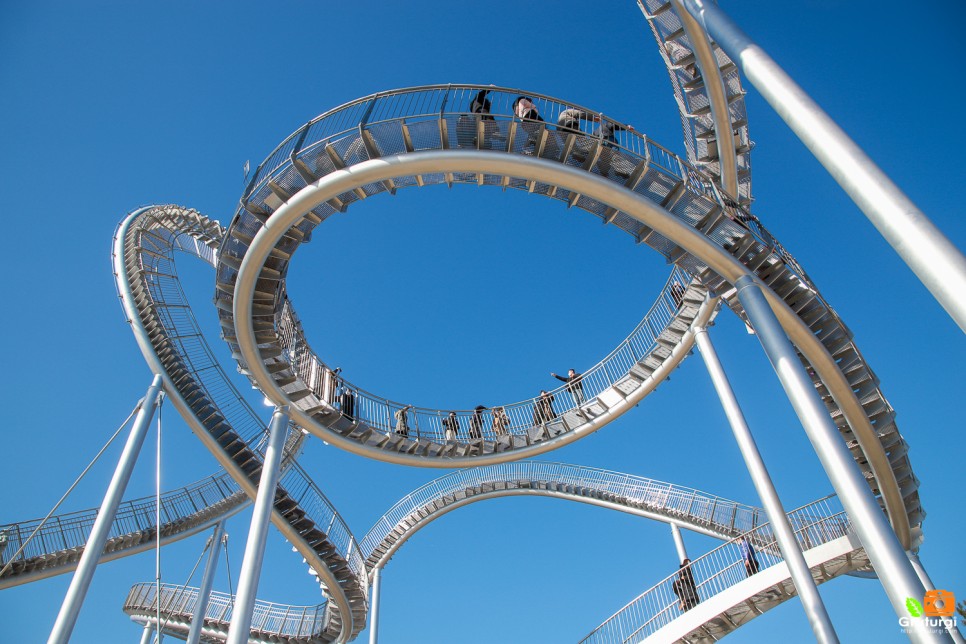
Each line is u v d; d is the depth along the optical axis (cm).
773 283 1134
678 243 1094
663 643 1432
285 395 1463
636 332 1617
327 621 1970
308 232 1266
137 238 1561
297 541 1638
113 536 1567
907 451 1305
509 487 2212
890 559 711
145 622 2116
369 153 1122
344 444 1591
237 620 1152
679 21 1199
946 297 453
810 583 988
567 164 1094
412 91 1105
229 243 1255
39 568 1434
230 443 1516
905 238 485
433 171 1112
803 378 904
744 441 1184
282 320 1518
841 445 820
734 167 1292
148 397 1376
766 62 626
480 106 1119
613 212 1173
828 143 552
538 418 1747
